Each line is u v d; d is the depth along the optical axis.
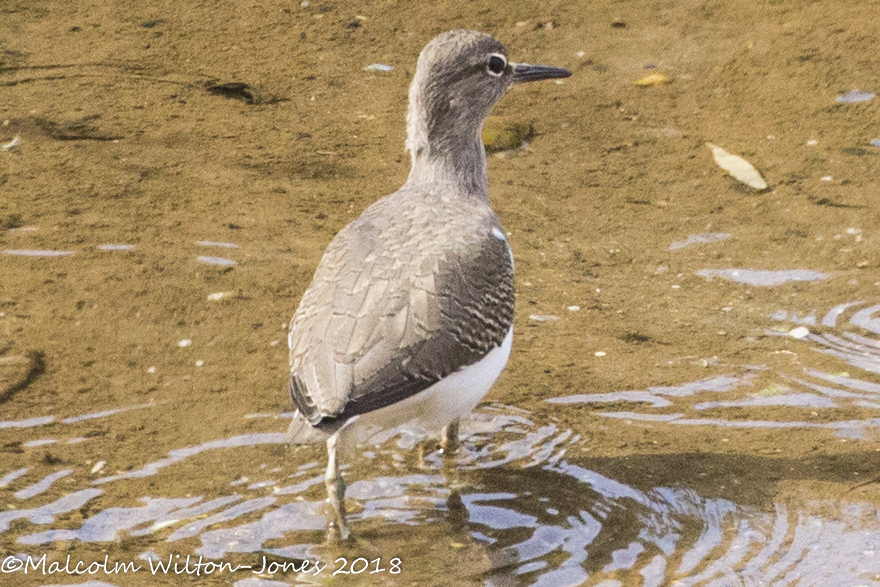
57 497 10.01
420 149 11.23
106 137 16.31
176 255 13.70
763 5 19.47
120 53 18.88
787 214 14.83
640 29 19.25
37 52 18.81
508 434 11.08
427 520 9.95
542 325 12.77
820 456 10.71
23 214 14.35
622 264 13.95
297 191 15.17
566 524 9.88
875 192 15.16
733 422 11.23
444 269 9.67
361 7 20.45
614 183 15.62
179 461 10.55
